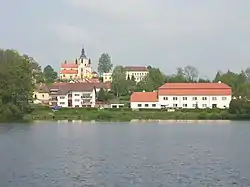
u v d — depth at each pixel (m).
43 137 95.75
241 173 51.03
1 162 59.50
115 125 134.62
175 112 169.12
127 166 56.16
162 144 81.81
